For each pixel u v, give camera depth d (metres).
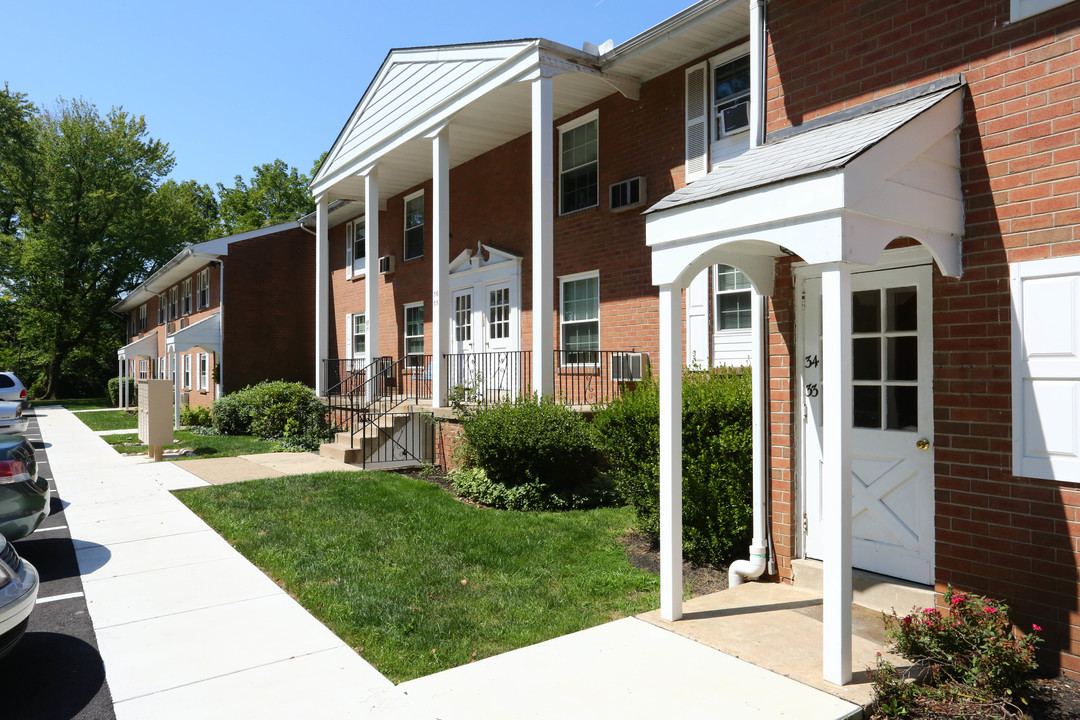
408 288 15.59
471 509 7.71
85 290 35.31
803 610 4.53
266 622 4.54
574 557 5.93
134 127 35.78
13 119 36.47
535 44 9.09
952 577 4.04
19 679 3.74
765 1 5.39
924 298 4.36
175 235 36.81
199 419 18.50
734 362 8.55
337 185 15.12
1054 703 3.34
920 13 4.34
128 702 3.48
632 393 6.62
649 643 4.03
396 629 4.39
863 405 4.74
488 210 12.89
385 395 13.77
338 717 3.29
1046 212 3.71
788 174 3.61
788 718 3.14
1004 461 3.83
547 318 9.12
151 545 6.35
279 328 20.16
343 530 6.75
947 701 3.33
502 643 4.18
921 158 3.82
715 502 5.60
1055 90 3.69
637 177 9.62
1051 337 3.66
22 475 5.66
